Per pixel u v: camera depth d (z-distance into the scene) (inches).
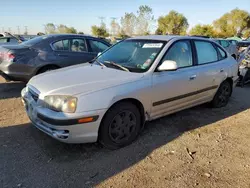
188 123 168.1
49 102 115.6
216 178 109.0
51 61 232.2
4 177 104.4
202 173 112.2
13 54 215.6
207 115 185.6
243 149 135.4
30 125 155.4
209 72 176.9
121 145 131.0
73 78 129.9
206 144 139.4
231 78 204.7
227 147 136.9
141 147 132.9
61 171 110.0
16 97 216.4
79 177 106.3
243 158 126.1
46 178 105.0
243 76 288.2
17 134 142.8
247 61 289.0
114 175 108.4
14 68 217.0
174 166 116.7
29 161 116.6
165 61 139.3
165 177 108.3
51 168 112.0
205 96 182.4
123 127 130.0
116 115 125.0
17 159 117.7
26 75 223.1
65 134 113.2
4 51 219.0
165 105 149.4
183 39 165.3
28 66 221.6
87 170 111.3
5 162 114.8
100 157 122.0
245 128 163.9
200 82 170.1
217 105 202.1
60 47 242.4
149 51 151.1
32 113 124.8
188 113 188.1
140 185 102.5
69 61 244.1
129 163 117.7
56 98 113.9
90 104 113.9
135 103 135.0
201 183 105.2
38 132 145.8
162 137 145.5
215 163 120.6
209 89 183.0
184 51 162.4
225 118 180.9
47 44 235.9
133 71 139.3
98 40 274.8
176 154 127.3
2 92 232.2
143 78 133.9
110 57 163.0
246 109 204.4
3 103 198.5
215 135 151.5
